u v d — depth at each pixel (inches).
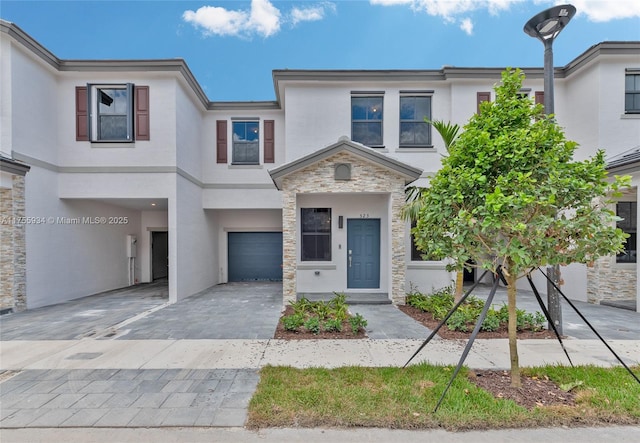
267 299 387.5
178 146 401.1
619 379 152.6
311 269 392.5
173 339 228.1
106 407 134.3
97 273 449.1
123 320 285.9
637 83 401.4
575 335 231.1
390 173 340.5
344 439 112.9
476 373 164.6
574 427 118.8
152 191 391.5
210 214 506.0
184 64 392.5
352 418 122.0
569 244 134.0
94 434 116.6
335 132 439.2
